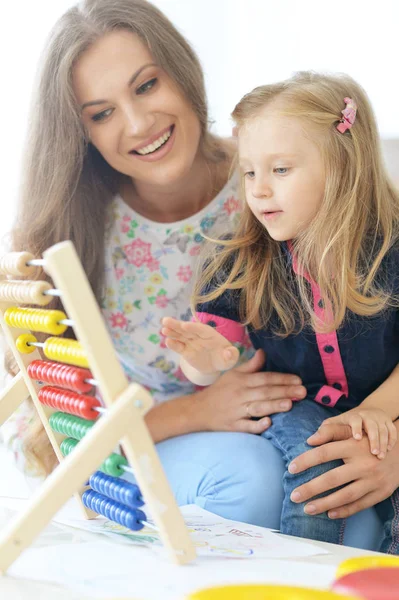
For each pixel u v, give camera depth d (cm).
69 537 95
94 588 78
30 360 100
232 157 157
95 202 148
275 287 133
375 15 210
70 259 77
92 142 141
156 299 152
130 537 95
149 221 152
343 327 127
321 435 118
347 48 215
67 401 93
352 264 124
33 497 81
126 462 90
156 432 139
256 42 225
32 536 80
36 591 77
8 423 146
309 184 121
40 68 137
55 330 90
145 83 134
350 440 116
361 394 134
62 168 140
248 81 227
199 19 228
